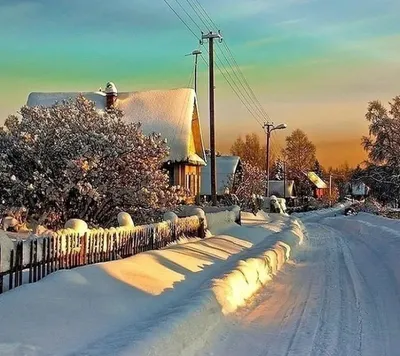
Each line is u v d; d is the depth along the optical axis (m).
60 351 6.38
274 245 19.59
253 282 13.04
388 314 10.51
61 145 16.97
